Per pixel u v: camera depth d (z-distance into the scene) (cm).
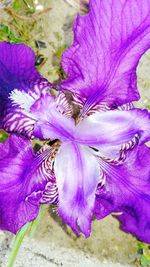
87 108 19
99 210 20
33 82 19
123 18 17
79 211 18
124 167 20
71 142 19
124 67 18
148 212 19
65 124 19
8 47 19
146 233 20
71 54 17
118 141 19
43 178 19
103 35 17
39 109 18
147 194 20
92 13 17
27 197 18
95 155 19
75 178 19
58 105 19
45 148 19
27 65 19
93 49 17
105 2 17
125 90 19
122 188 20
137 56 18
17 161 18
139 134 19
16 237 20
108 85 18
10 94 19
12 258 20
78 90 18
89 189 19
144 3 17
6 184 17
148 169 20
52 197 19
